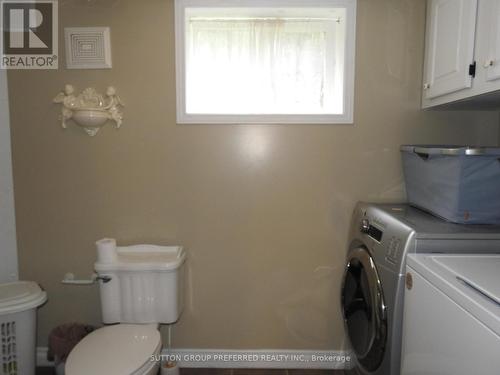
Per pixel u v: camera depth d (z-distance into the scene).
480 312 0.74
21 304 1.67
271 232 1.93
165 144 1.89
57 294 1.99
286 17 1.91
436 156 1.45
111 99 1.85
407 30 1.80
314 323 1.97
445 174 1.39
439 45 1.62
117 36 1.84
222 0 1.80
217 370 1.98
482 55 1.30
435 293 0.93
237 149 1.88
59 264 1.98
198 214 1.93
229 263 1.95
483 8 1.29
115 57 1.85
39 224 1.96
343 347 1.96
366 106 1.85
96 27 1.83
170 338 1.98
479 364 0.74
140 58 1.84
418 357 1.02
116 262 1.74
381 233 1.38
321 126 1.87
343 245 1.92
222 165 1.90
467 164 1.29
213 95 1.95
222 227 1.93
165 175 1.91
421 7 1.79
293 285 1.95
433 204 1.49
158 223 1.94
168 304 1.76
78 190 1.93
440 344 0.90
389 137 1.86
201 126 1.88
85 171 1.92
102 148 1.90
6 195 1.93
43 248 1.97
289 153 1.88
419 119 1.84
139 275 1.74
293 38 1.91
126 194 1.93
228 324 1.98
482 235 1.18
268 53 1.91
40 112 1.89
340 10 1.84
